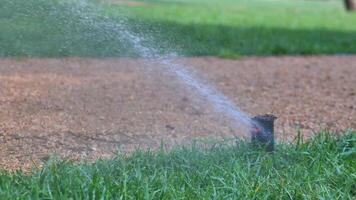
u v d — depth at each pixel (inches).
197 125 344.8
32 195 219.3
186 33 662.5
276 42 739.4
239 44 700.7
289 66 594.9
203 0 1614.2
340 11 1483.8
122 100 399.5
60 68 498.9
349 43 791.7
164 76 466.0
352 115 385.4
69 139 313.1
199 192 226.8
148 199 217.8
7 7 511.2
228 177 240.5
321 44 761.0
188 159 261.3
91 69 496.7
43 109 372.5
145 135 322.0
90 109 375.6
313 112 392.2
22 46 538.9
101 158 266.2
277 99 432.8
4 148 296.7
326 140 283.6
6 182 229.6
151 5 1155.3
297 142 282.2
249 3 1664.6
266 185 234.7
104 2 480.7
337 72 569.3
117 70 492.7
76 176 233.3
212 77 507.2
